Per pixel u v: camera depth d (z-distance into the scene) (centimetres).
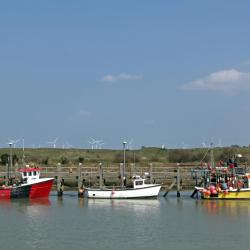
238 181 11144
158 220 8469
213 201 10912
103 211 9506
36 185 11506
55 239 7025
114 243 6781
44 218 8731
